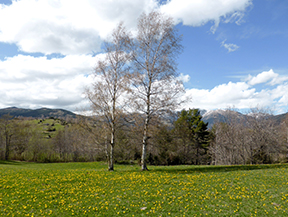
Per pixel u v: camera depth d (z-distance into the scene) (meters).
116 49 28.11
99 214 11.44
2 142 77.56
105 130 26.62
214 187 16.19
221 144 55.22
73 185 17.39
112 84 27.47
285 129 54.88
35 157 87.06
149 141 26.59
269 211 11.55
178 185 16.94
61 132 92.62
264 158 50.88
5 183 17.50
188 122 63.75
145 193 14.76
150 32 26.30
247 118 50.59
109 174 22.67
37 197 14.07
